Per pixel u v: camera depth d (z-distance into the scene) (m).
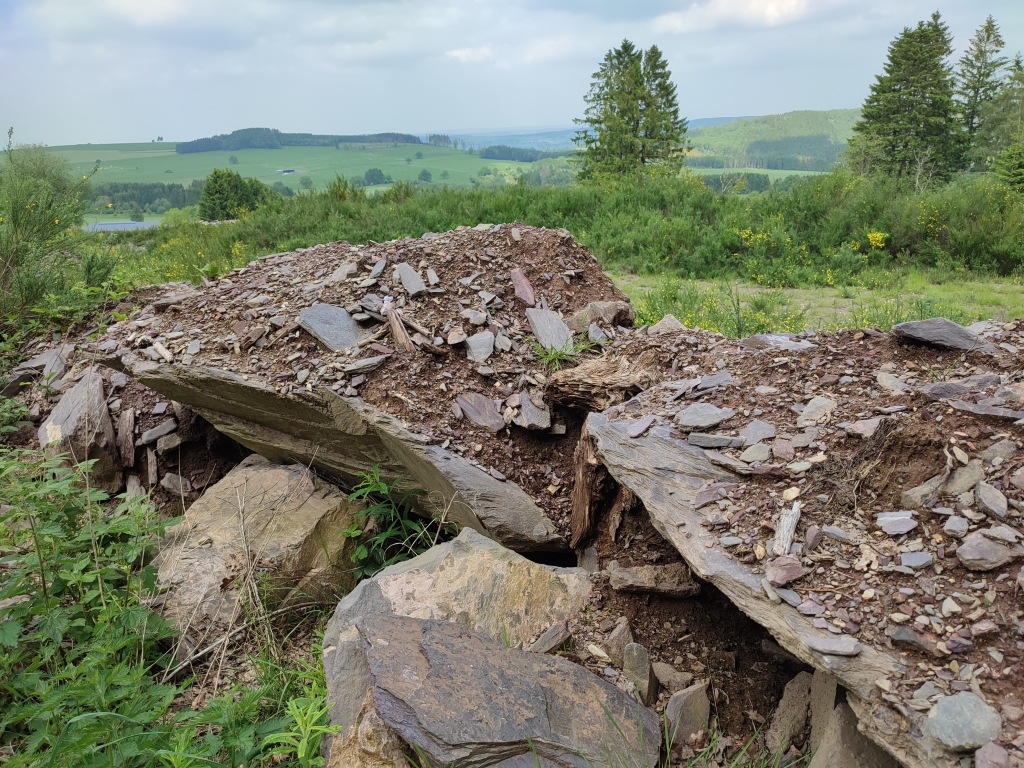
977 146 35.75
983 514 2.24
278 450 4.34
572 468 3.89
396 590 2.95
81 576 3.03
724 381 3.32
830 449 2.69
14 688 2.77
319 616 3.61
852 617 2.11
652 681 2.67
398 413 3.81
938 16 32.22
